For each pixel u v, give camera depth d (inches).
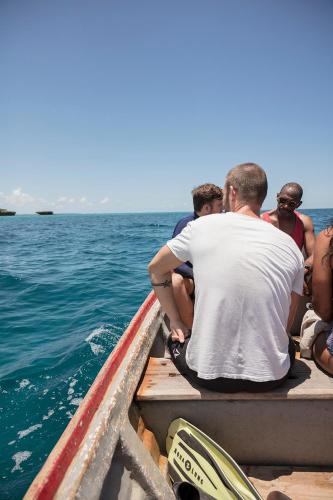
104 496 53.8
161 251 75.4
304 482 71.5
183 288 92.0
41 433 137.9
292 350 76.3
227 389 69.1
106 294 364.8
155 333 105.5
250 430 73.8
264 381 66.2
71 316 286.0
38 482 44.3
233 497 59.4
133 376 75.6
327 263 71.4
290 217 126.9
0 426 142.3
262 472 74.0
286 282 66.1
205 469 64.8
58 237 1323.8
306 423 72.1
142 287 399.9
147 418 76.3
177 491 59.6
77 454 52.7
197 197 104.5
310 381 73.4
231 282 64.1
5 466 122.2
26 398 161.0
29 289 391.5
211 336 66.3
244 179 70.6
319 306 75.4
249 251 64.1
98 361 196.7
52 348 217.8
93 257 690.8
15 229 2046.0
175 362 81.4
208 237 66.8
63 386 171.0
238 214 68.4
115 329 249.9
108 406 63.7
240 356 66.0
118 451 61.4
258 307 64.1
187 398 72.1
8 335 244.1
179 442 71.5
